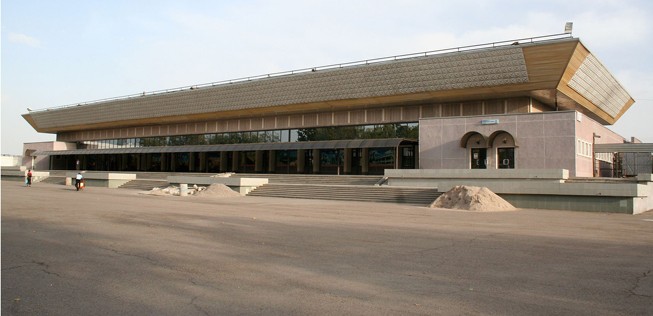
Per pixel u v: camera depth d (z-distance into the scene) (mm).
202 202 26062
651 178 27297
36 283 7074
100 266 8328
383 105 46312
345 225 15438
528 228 15305
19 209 18656
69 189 38750
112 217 16406
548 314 5812
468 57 38000
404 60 41312
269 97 50781
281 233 13117
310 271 8164
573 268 8633
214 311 5762
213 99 55375
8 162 83438
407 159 45906
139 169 69312
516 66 36219
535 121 35156
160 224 14641
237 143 58406
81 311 5723
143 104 62406
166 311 5742
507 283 7422
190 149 58344
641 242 12180
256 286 7047
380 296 6566
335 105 47938
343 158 50344
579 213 22125
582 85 40219
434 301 6340
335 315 5656
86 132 77062
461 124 38250
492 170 30812
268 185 36281
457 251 10422
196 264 8625
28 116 78312
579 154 34812
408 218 18297
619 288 7152
